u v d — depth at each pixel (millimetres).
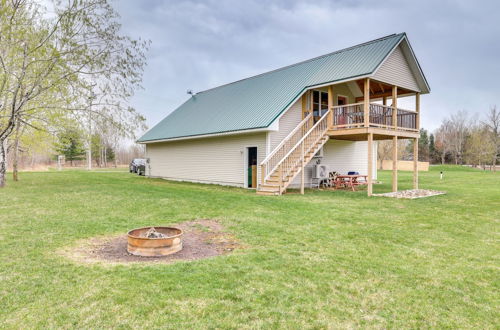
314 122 14852
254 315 2980
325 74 13867
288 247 5160
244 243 5379
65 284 3535
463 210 8727
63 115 12477
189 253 4840
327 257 4715
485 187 15344
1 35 11078
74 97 12188
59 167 33500
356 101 16859
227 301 3230
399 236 6004
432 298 3496
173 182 17844
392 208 8938
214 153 16609
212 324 2797
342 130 12789
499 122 41219
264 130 13008
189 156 18516
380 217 7684
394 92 13336
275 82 16688
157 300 3199
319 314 3055
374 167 18750
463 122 50875
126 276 3777
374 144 18750
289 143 13992
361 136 13805
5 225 6258
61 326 2715
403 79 13742
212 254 4809
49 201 9281
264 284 3668
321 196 11531
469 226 6883
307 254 4828
